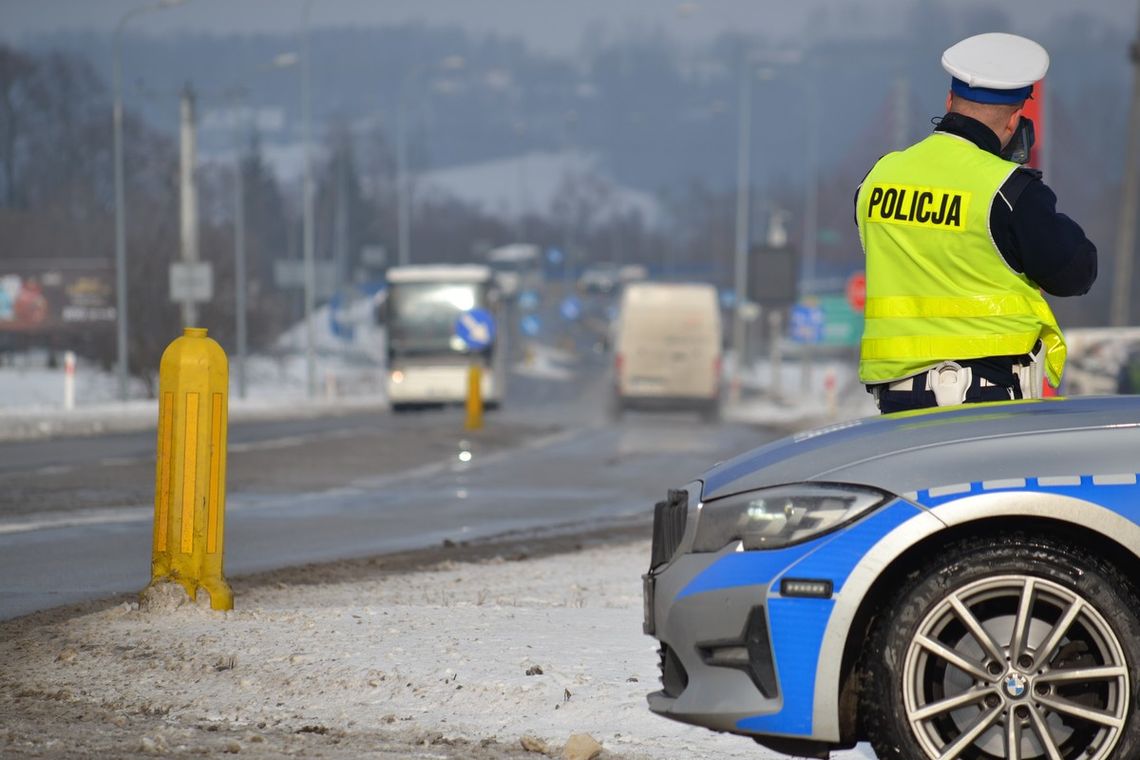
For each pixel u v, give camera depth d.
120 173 95.38
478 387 73.50
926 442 11.00
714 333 99.88
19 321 144.12
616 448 65.19
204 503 18.69
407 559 27.56
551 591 22.83
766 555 10.89
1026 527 10.87
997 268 12.56
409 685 14.81
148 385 122.19
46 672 15.79
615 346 101.25
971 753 10.89
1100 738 10.69
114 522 32.56
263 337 164.75
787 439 12.11
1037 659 10.69
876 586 10.88
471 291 104.00
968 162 12.66
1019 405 11.62
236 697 14.69
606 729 13.66
